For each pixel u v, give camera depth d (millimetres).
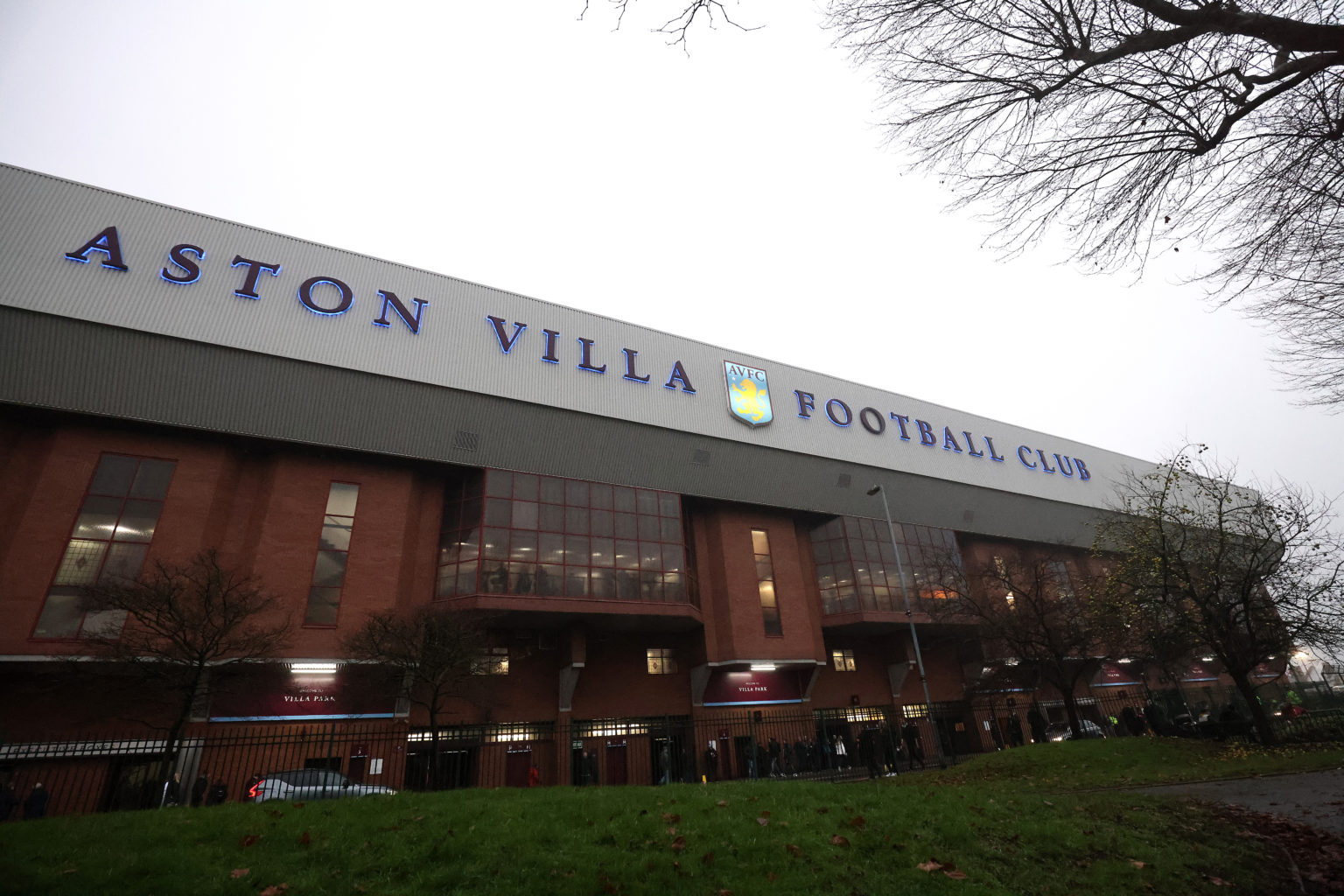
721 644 34000
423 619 23516
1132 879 7691
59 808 19703
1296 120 6238
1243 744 18969
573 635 30344
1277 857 8672
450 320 30000
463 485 30453
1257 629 21219
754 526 37406
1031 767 17797
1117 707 45000
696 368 36219
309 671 24297
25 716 20703
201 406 25000
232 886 6641
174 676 19031
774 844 7996
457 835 8102
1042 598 28453
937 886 7191
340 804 9711
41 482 23000
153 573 20766
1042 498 47719
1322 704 33625
